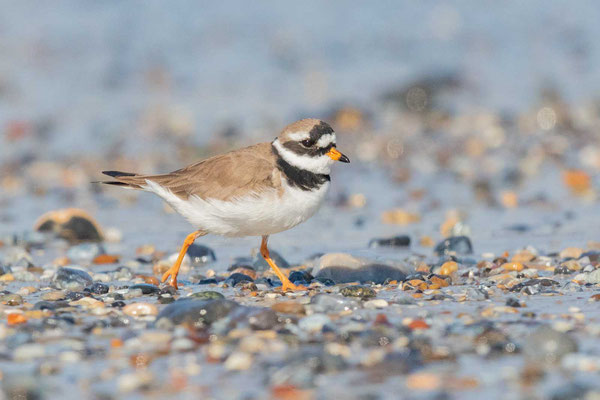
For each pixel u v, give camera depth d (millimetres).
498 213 15461
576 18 31281
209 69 27906
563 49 28766
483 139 21094
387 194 17422
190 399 5941
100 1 32625
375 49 29094
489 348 6887
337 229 14703
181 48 29391
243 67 27984
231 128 22656
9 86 26500
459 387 6035
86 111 24734
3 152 21359
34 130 23125
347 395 5930
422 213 15836
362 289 9094
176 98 25703
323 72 27375
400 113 24016
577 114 22641
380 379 6227
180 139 22172
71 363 6730
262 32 30375
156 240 14078
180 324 7727
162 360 6766
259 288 9852
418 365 6539
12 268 11367
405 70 27016
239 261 11992
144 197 17797
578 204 15852
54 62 28422
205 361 6715
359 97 25047
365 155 20469
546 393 5867
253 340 7047
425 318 7832
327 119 23438
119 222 15641
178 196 9633
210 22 31156
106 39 29953
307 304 8445
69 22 31156
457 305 8531
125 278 10672
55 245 13594
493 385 6059
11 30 30453
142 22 31172
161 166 20125
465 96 24859
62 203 17266
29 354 6902
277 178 9281
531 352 6688
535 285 9180
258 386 6148
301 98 25188
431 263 11258
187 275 11055
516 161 19219
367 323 7719
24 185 18703
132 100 25641
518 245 12703
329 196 17219
